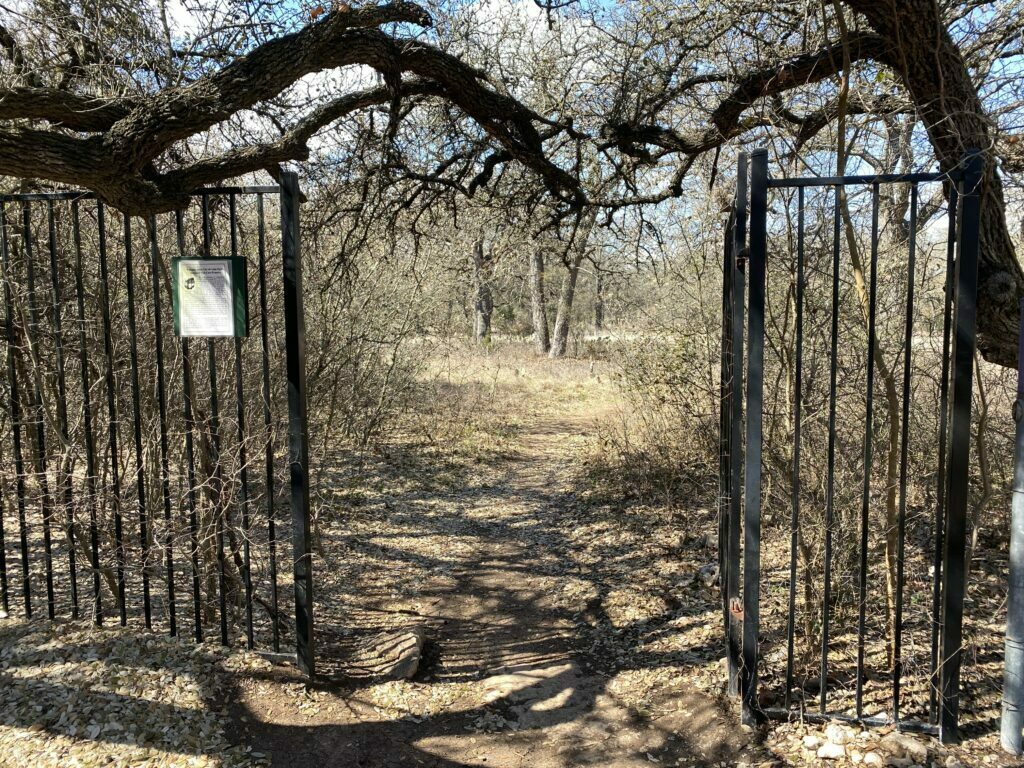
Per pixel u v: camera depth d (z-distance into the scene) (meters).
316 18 4.05
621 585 5.03
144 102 3.38
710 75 5.17
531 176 6.32
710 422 6.65
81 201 4.97
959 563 2.87
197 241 5.05
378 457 9.20
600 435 9.17
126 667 3.51
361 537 6.25
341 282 6.91
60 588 4.34
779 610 4.13
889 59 4.00
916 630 3.75
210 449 3.96
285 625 4.16
